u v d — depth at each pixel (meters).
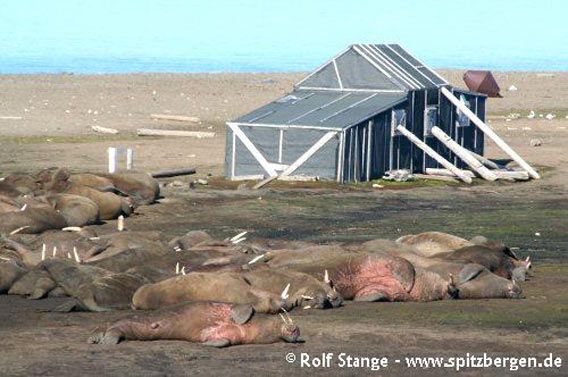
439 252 64.00
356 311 55.12
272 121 111.50
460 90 125.00
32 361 44.62
